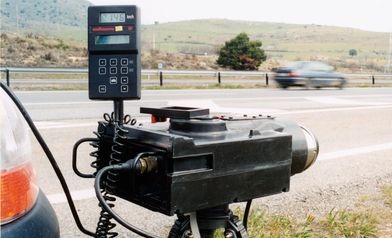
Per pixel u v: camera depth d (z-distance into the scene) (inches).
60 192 195.5
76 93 669.9
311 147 105.0
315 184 223.9
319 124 418.3
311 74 956.6
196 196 80.6
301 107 549.0
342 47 5792.3
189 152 78.8
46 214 77.3
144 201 84.0
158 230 160.4
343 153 297.0
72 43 2009.1
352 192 212.4
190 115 86.8
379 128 407.5
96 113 435.8
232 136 86.4
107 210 79.7
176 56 1998.0
